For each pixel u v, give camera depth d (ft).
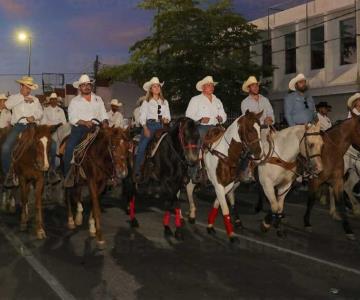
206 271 22.86
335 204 36.27
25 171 30.01
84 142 28.43
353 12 70.38
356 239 29.84
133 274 22.35
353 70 71.36
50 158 29.91
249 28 77.71
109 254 25.88
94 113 30.63
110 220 35.45
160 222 34.81
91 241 28.81
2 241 28.63
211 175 29.58
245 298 19.21
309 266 23.84
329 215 37.81
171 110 79.00
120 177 26.48
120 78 91.45
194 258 25.17
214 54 77.46
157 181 30.63
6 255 25.55
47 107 48.19
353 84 69.97
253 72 77.56
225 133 28.99
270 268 23.44
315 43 78.64
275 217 30.22
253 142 27.12
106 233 31.07
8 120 44.52
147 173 31.01
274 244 28.40
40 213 29.84
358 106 37.91
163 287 20.54
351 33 72.69
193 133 27.81
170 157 29.17
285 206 41.96
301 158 29.68
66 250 26.63
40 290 20.17
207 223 34.45
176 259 24.97
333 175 31.09
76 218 33.12
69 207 32.53
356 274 22.57
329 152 30.71
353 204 37.99
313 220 35.83
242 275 22.26
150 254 25.94
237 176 29.17
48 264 23.95
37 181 29.81
